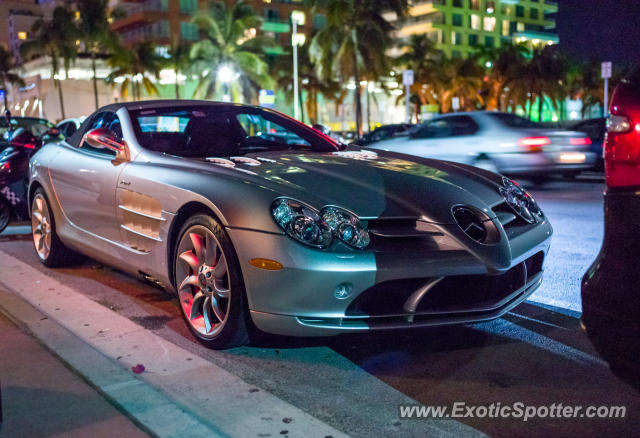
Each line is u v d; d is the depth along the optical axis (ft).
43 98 226.58
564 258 18.58
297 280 9.77
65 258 17.52
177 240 11.78
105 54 235.40
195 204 11.42
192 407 8.93
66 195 15.93
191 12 226.17
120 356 10.95
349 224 10.01
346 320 10.07
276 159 12.82
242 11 158.92
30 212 18.44
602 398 9.16
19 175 22.93
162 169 12.58
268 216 10.14
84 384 9.68
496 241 10.62
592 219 25.95
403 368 10.45
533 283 11.93
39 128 34.78
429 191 11.14
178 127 14.62
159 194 12.17
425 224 10.47
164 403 8.89
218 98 159.43
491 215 11.00
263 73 160.35
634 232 6.98
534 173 37.40
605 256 7.31
